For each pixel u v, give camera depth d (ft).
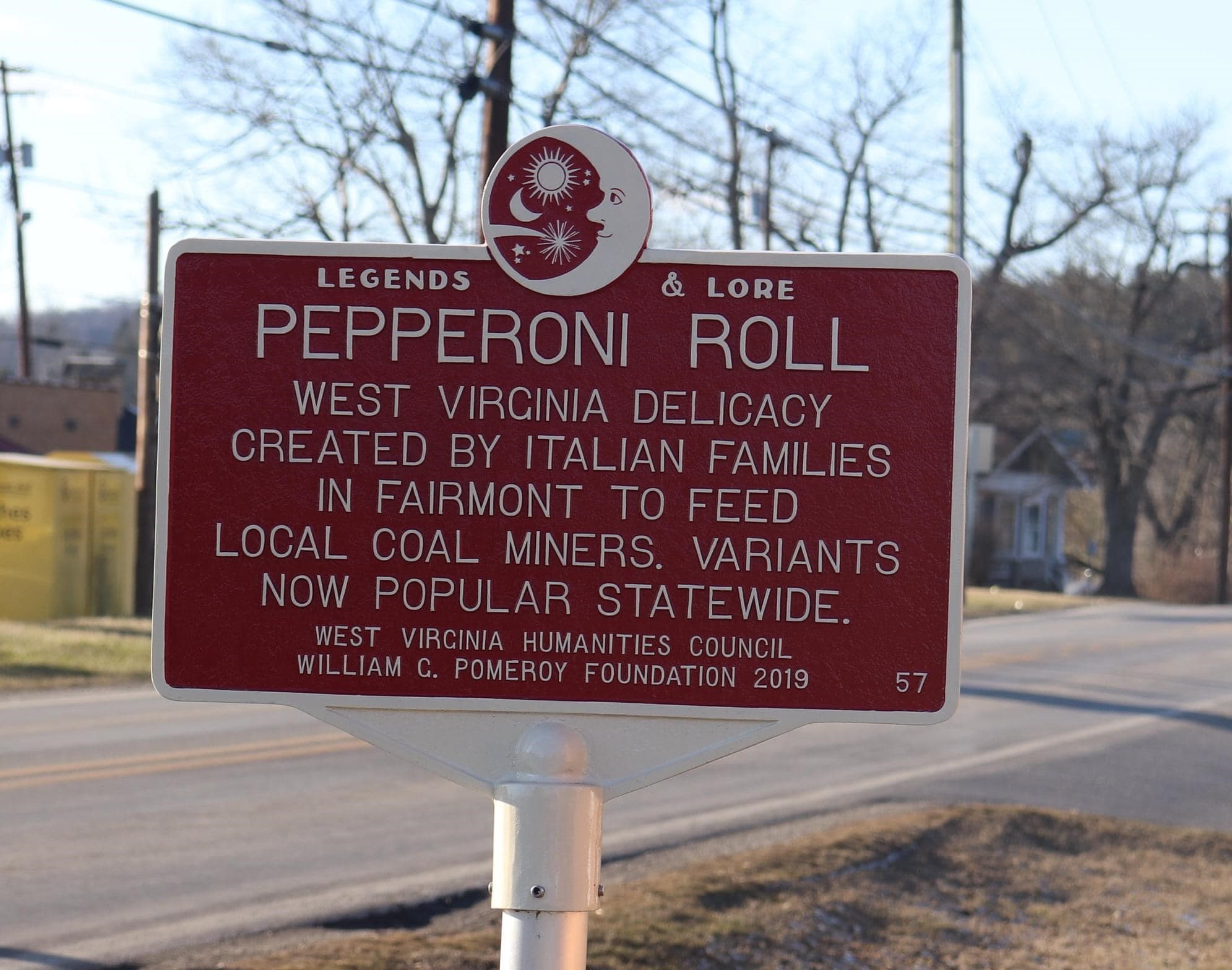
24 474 69.72
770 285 11.09
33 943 20.30
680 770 11.00
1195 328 146.10
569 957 10.56
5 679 48.91
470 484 11.08
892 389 11.03
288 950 19.99
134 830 27.50
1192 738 44.91
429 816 29.35
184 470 11.09
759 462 11.05
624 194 11.03
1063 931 22.90
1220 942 22.67
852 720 10.94
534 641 11.03
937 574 10.97
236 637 11.06
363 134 90.07
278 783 32.45
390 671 11.03
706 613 11.01
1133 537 149.79
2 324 307.58
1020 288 130.82
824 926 21.86
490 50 46.75
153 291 75.00
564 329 11.09
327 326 11.14
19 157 96.12
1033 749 41.45
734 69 94.89
